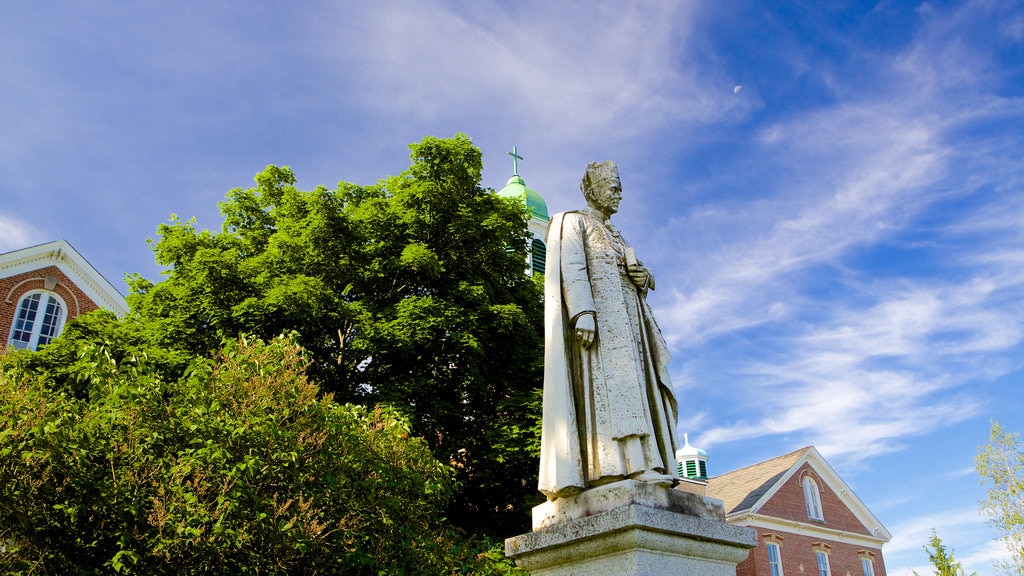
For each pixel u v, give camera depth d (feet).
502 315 57.21
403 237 60.90
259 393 32.12
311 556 29.76
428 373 56.59
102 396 32.32
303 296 52.34
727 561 16.71
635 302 19.60
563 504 17.16
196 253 58.54
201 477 28.35
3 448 26.43
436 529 39.50
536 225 111.96
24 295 87.20
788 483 116.88
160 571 27.20
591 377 18.01
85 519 27.86
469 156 65.67
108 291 92.38
